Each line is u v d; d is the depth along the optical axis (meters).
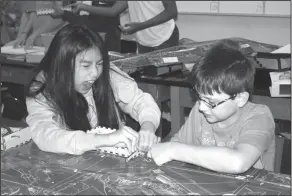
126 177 1.05
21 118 1.53
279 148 1.60
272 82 1.99
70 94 1.38
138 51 3.07
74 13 2.99
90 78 1.39
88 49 1.34
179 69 2.42
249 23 3.83
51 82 1.38
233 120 1.35
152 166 1.12
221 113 1.26
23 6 3.31
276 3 3.63
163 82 2.23
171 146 1.18
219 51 1.28
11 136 1.26
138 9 2.95
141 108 1.60
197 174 1.07
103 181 1.03
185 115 2.46
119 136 1.21
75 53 1.33
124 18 3.36
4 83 2.32
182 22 4.17
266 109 1.36
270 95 2.00
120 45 3.09
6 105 1.75
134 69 2.32
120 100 1.67
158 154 1.17
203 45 2.37
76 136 1.23
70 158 1.18
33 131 1.31
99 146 1.21
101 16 2.97
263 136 1.24
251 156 1.13
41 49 2.78
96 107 1.55
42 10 3.02
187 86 2.16
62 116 1.40
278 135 1.77
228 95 1.22
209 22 4.03
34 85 1.44
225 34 3.97
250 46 2.21
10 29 3.06
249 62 1.29
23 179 1.05
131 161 1.16
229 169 1.08
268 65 2.10
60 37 1.36
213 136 1.43
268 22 3.73
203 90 1.23
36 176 1.06
